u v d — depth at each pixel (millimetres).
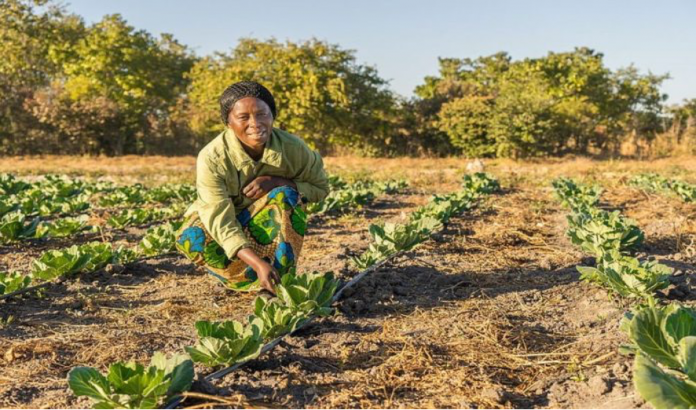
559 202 10859
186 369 3025
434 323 4367
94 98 35156
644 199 11227
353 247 7180
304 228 4770
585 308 4652
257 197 4602
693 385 2488
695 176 17984
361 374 3512
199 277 5797
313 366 3619
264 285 4262
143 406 2771
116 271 5941
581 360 3645
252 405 2959
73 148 33594
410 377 3455
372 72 34500
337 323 4387
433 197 9406
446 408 3115
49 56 43594
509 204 10555
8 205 8438
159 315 4695
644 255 6395
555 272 5824
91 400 3229
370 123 34469
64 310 4852
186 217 4816
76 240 7887
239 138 4387
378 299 4957
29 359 3818
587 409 3029
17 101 33125
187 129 37344
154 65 44125
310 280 4191
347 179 17688
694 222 8188
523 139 30219
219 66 34156
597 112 39531
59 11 43844
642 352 2893
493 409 3100
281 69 32438
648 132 39469
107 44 41438
